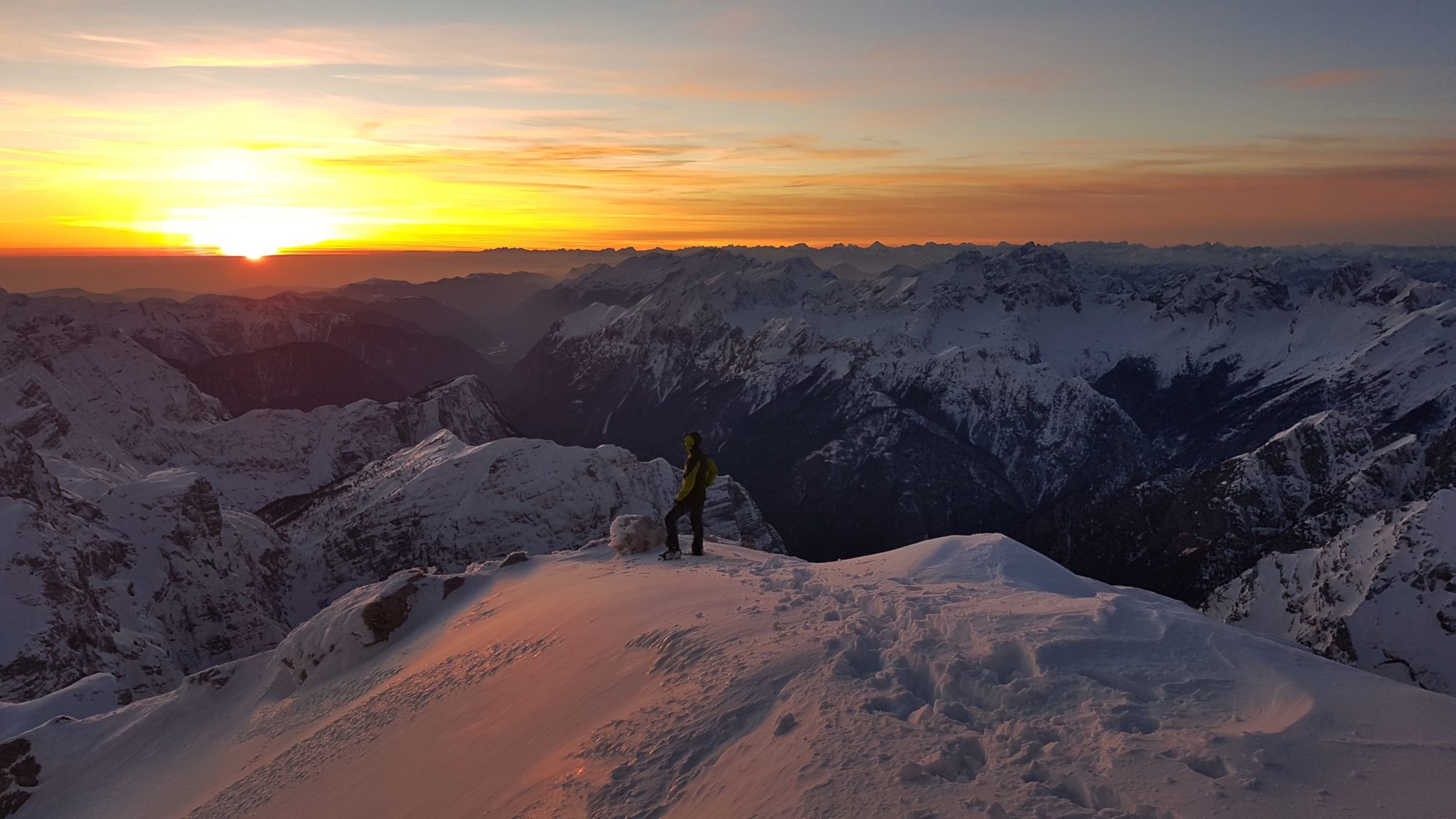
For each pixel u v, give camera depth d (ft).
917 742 22.29
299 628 70.90
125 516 469.16
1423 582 503.20
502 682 44.98
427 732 43.50
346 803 40.34
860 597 37.32
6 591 291.99
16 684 260.83
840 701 25.59
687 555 65.26
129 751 66.85
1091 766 19.74
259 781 49.88
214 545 501.56
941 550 46.80
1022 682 24.50
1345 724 20.25
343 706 57.31
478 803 31.63
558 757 31.07
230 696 70.54
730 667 31.60
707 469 64.44
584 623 47.01
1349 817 16.24
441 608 69.77
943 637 30.09
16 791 63.98
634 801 24.85
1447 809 15.99
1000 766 20.52
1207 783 17.99
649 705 31.24
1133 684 24.08
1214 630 27.35
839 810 19.67
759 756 24.17
